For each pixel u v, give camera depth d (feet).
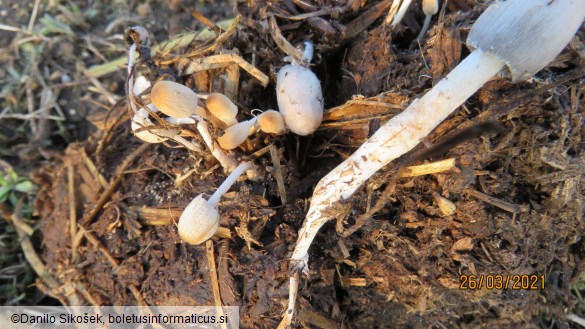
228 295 0.77
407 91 0.75
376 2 0.85
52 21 1.07
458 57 0.74
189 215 0.73
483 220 0.76
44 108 1.04
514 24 0.64
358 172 0.73
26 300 0.96
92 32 1.08
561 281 0.83
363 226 0.78
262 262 0.77
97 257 0.85
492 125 0.66
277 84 0.79
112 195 0.87
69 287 0.87
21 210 0.99
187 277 0.79
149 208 0.84
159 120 0.76
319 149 0.83
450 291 0.80
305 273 0.76
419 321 0.83
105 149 0.92
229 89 0.84
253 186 0.81
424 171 0.75
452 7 0.83
